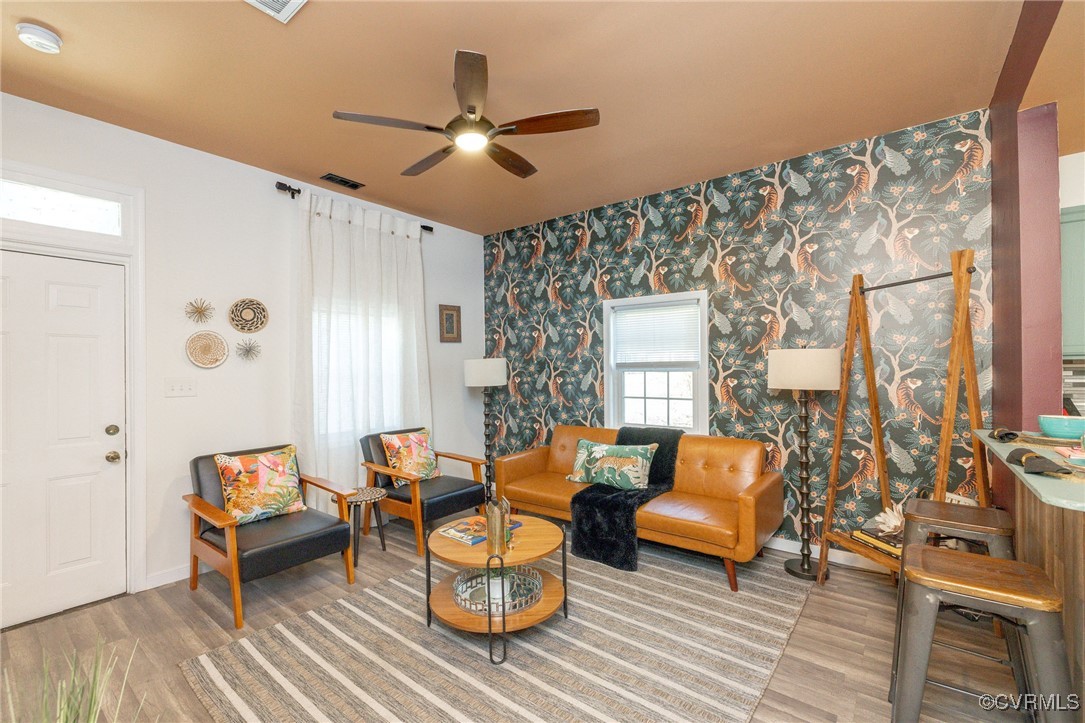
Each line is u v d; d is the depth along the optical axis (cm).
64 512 260
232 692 194
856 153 304
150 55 209
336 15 185
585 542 324
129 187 279
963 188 273
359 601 269
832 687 194
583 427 420
